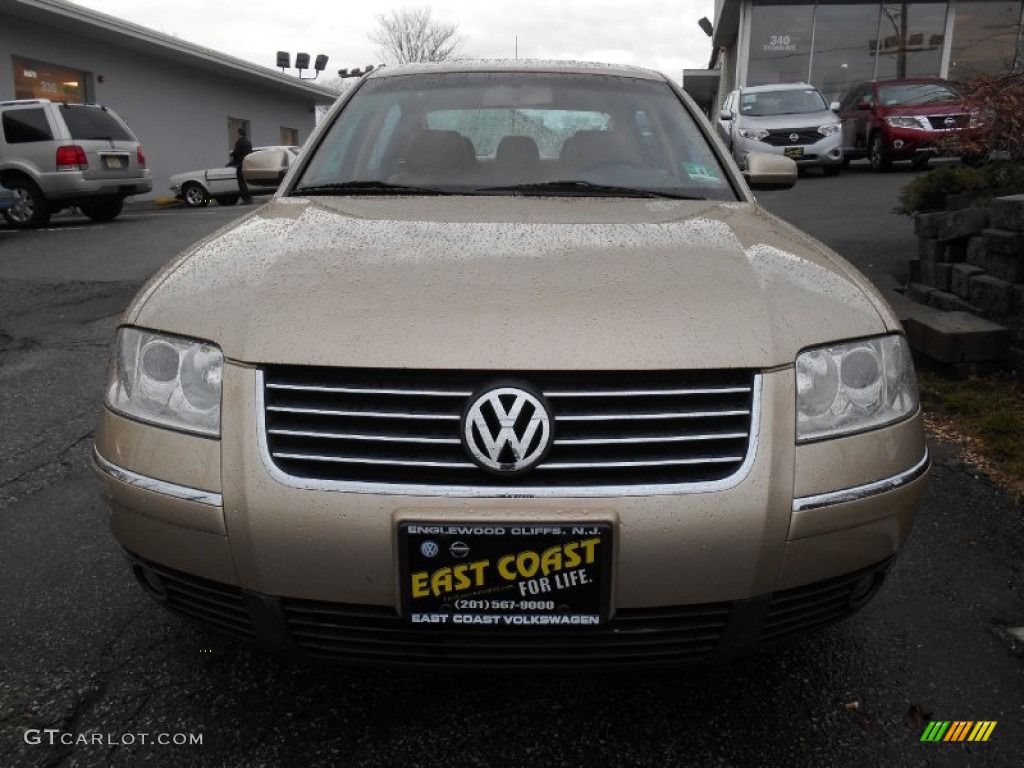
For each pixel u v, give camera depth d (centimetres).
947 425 373
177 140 2159
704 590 163
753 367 165
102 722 194
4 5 1523
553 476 160
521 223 218
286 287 179
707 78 3219
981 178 526
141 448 175
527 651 167
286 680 210
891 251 676
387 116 298
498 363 159
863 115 1450
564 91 306
